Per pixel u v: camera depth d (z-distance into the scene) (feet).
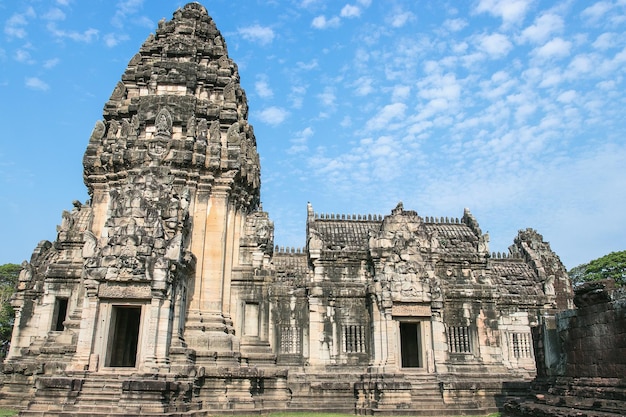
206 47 113.70
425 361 107.96
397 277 111.45
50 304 109.81
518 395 105.50
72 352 88.89
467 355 119.75
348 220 136.67
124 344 91.30
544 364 76.13
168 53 111.14
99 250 79.87
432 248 126.62
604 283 63.21
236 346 91.35
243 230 105.81
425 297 110.42
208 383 82.53
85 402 70.23
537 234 176.76
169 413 69.46
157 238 80.89
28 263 132.87
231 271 100.22
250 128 119.14
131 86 110.93
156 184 88.22
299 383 102.89
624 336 58.85
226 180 99.25
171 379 75.00
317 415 86.28
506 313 139.85
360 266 121.08
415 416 95.50
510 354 136.56
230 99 108.37
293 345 114.83
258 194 124.98
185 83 106.42
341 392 103.24
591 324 65.10
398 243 114.93
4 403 86.43
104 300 78.89
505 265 155.43
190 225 94.68
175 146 96.63
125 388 69.77
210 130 101.55
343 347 113.91
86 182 101.76
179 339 82.84
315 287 116.98
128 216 82.43
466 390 103.24
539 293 145.28
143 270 78.54
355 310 116.26
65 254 115.14
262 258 103.91
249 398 83.82
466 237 138.21
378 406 97.66
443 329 110.93
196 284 93.20
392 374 103.96
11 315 228.02
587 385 63.36
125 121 99.55
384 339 108.37
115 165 95.96
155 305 77.92
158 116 98.22
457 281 126.52
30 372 88.89
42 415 68.33
